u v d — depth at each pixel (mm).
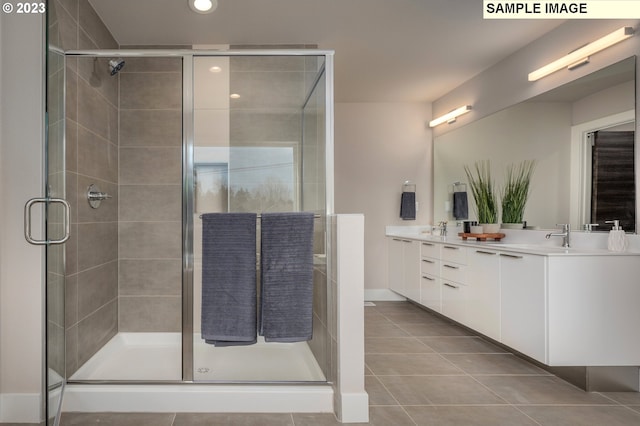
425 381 2600
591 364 2420
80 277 2547
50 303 1560
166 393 2158
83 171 2598
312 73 2553
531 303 2572
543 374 2729
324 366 2299
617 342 2430
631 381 2469
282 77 2570
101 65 2766
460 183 4566
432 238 4406
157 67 2979
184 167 2367
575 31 2998
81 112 2572
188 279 2277
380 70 4121
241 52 2482
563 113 3092
